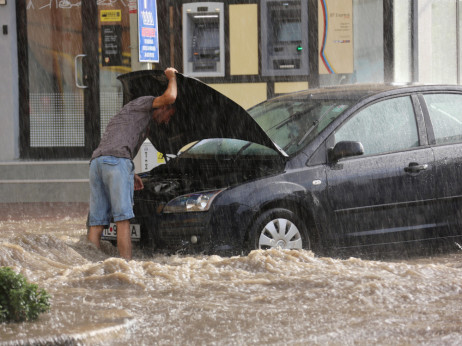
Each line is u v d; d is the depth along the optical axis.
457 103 25.97
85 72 43.50
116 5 43.31
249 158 24.44
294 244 22.78
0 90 43.25
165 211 22.58
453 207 24.98
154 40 31.53
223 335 14.84
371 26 42.28
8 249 20.98
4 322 14.93
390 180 23.94
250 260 20.59
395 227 24.12
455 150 25.12
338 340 14.50
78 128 43.75
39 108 43.81
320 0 42.38
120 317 15.60
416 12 42.44
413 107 25.16
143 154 31.73
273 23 42.75
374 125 24.38
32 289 15.38
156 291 18.36
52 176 41.91
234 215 22.02
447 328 15.21
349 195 23.34
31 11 43.50
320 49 42.56
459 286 18.73
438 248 26.02
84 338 14.16
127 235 22.81
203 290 18.42
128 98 26.16
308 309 16.67
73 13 43.47
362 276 19.36
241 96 43.16
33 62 43.66
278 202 22.56
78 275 19.59
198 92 23.31
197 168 24.80
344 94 25.42
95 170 23.14
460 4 43.72
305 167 23.06
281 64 42.84
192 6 42.88
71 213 36.53
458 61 43.88
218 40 43.06
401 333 14.95
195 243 22.12
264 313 16.34
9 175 42.00
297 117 25.02
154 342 14.45
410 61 42.72
